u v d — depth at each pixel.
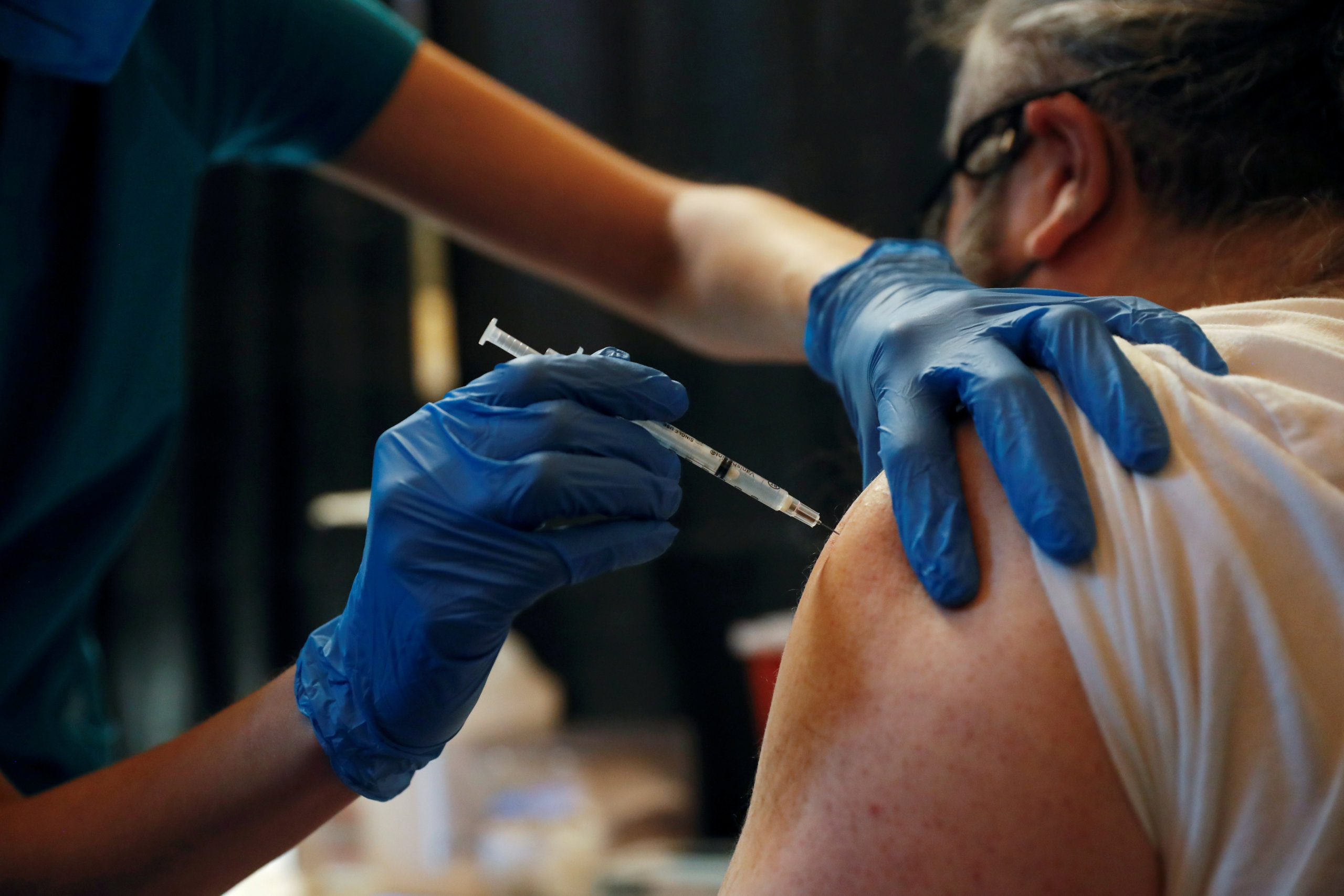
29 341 0.95
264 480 2.69
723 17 2.55
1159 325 0.64
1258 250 0.73
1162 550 0.52
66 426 0.96
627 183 1.34
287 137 1.21
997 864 0.50
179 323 1.09
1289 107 0.72
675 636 2.57
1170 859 0.51
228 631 2.64
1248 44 0.73
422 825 1.71
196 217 2.69
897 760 0.54
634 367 0.74
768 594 2.51
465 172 1.24
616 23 2.60
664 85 2.58
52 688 1.00
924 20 1.93
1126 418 0.56
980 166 0.86
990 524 0.60
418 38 1.22
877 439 0.85
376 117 1.20
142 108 1.00
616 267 1.33
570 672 2.61
